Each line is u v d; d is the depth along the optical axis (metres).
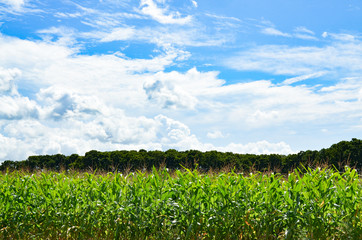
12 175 7.83
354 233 4.93
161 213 5.86
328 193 5.46
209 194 5.89
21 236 5.97
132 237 5.63
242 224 5.51
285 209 5.55
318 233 5.07
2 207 6.45
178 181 6.25
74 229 5.95
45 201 6.47
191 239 5.45
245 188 5.80
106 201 6.10
